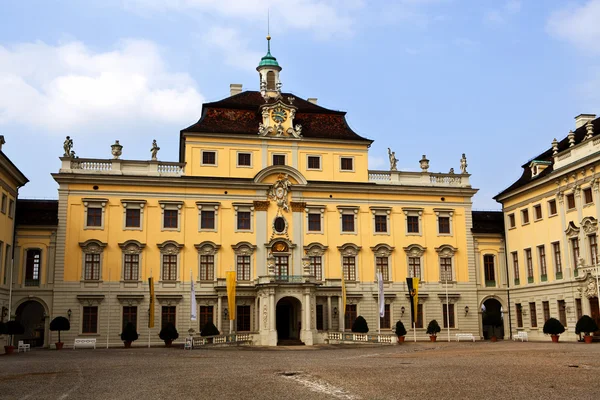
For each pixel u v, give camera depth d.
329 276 67.25
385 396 19.84
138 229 64.00
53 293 61.16
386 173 71.06
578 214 58.44
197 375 27.19
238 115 70.12
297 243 67.06
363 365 31.45
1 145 52.06
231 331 59.94
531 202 66.69
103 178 63.62
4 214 54.91
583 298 57.34
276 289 60.28
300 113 72.00
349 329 66.88
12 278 59.91
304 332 59.91
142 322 62.59
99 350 53.38
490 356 36.41
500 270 71.88
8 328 50.59
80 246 62.28
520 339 65.75
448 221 71.62
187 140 66.94
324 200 68.69
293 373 27.33
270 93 74.94
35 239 61.84
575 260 59.25
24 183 59.56
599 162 55.06
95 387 23.28
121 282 62.66
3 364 35.09
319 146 70.00
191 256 64.62
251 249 65.75
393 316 67.94
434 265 70.06
